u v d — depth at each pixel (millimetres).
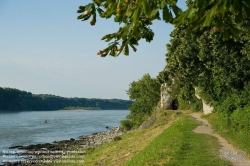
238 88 24031
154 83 65500
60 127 75000
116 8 4016
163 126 36531
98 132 64750
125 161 21000
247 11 3426
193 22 3637
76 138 53844
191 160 13938
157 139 23891
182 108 54031
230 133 21562
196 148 16844
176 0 3623
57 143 46594
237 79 23047
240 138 18656
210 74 27766
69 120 102750
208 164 13109
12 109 175625
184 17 3604
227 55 22312
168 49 30297
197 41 24922
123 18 4148
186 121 33031
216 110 32406
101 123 90500
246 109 19484
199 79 28609
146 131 39375
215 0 3463
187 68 26922
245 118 18703
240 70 22719
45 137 54844
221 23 3775
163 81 36219
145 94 66625
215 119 31922
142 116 65000
